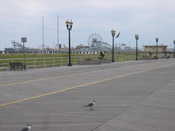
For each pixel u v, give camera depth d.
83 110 10.25
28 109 10.45
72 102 11.91
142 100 12.41
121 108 10.60
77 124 8.23
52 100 12.45
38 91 15.41
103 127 7.86
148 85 18.19
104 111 10.06
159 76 24.98
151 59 79.31
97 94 14.28
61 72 30.53
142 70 33.25
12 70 33.84
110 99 12.70
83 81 20.72
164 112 9.88
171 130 7.57
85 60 52.50
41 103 11.70
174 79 22.19
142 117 9.09
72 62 49.41
